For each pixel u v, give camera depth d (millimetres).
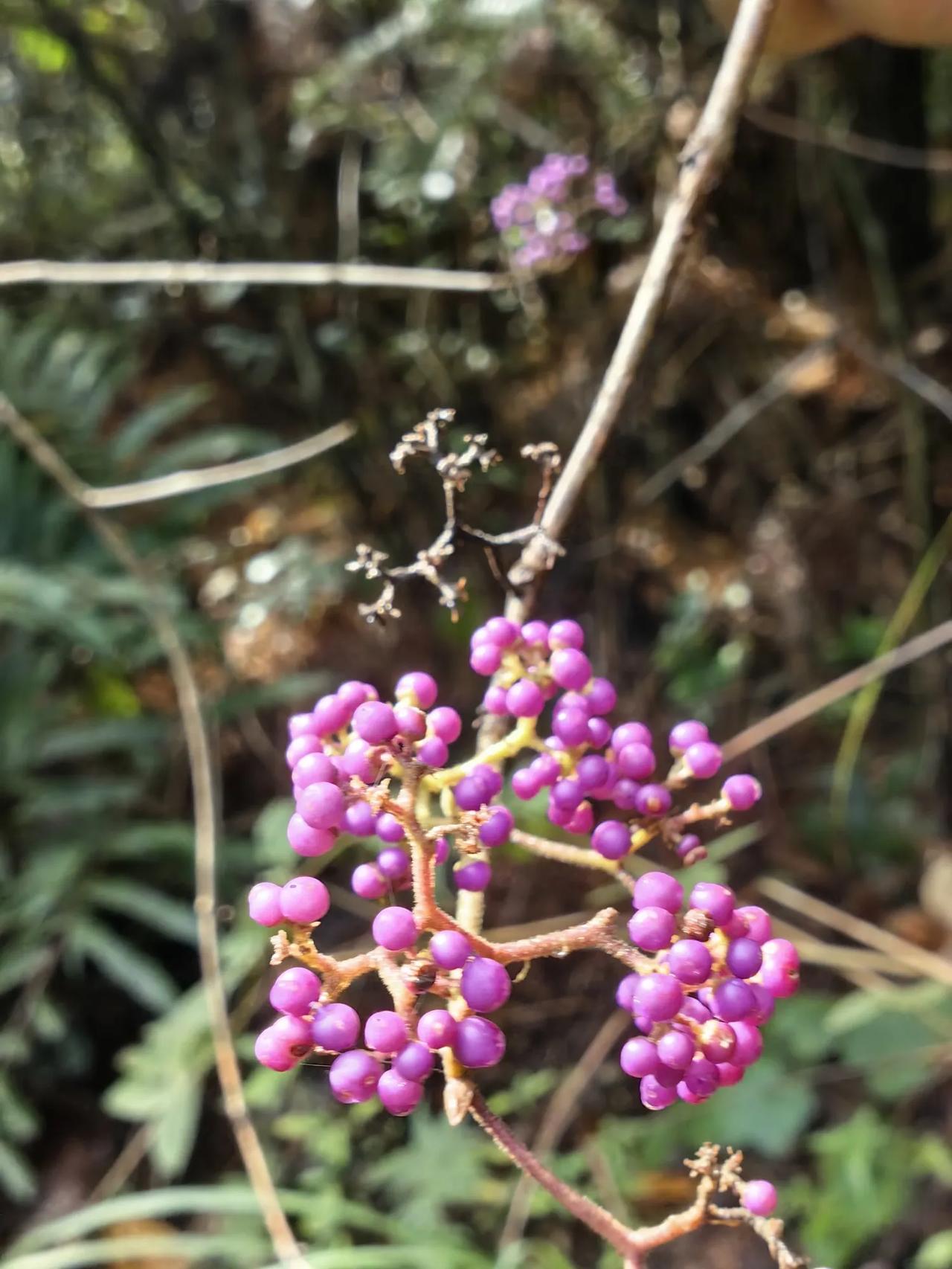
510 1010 257
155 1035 242
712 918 79
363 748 85
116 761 323
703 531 330
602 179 277
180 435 370
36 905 267
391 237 308
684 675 313
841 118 283
